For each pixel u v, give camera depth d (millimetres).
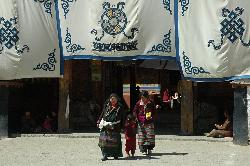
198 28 21250
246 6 20734
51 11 22516
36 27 22453
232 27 20812
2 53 22578
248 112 21562
